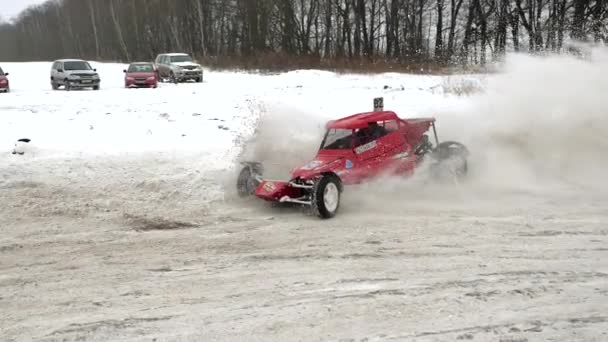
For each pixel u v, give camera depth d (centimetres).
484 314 489
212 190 945
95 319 494
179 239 727
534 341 442
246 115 1552
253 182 912
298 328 470
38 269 623
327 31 5775
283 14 6125
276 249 680
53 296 546
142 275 600
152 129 1327
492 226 758
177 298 537
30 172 1001
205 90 2528
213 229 770
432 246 678
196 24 7562
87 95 2411
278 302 523
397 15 5234
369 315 491
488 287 547
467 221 784
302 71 3269
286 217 827
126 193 930
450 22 5209
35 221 811
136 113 1636
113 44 9888
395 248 674
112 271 614
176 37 7488
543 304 507
